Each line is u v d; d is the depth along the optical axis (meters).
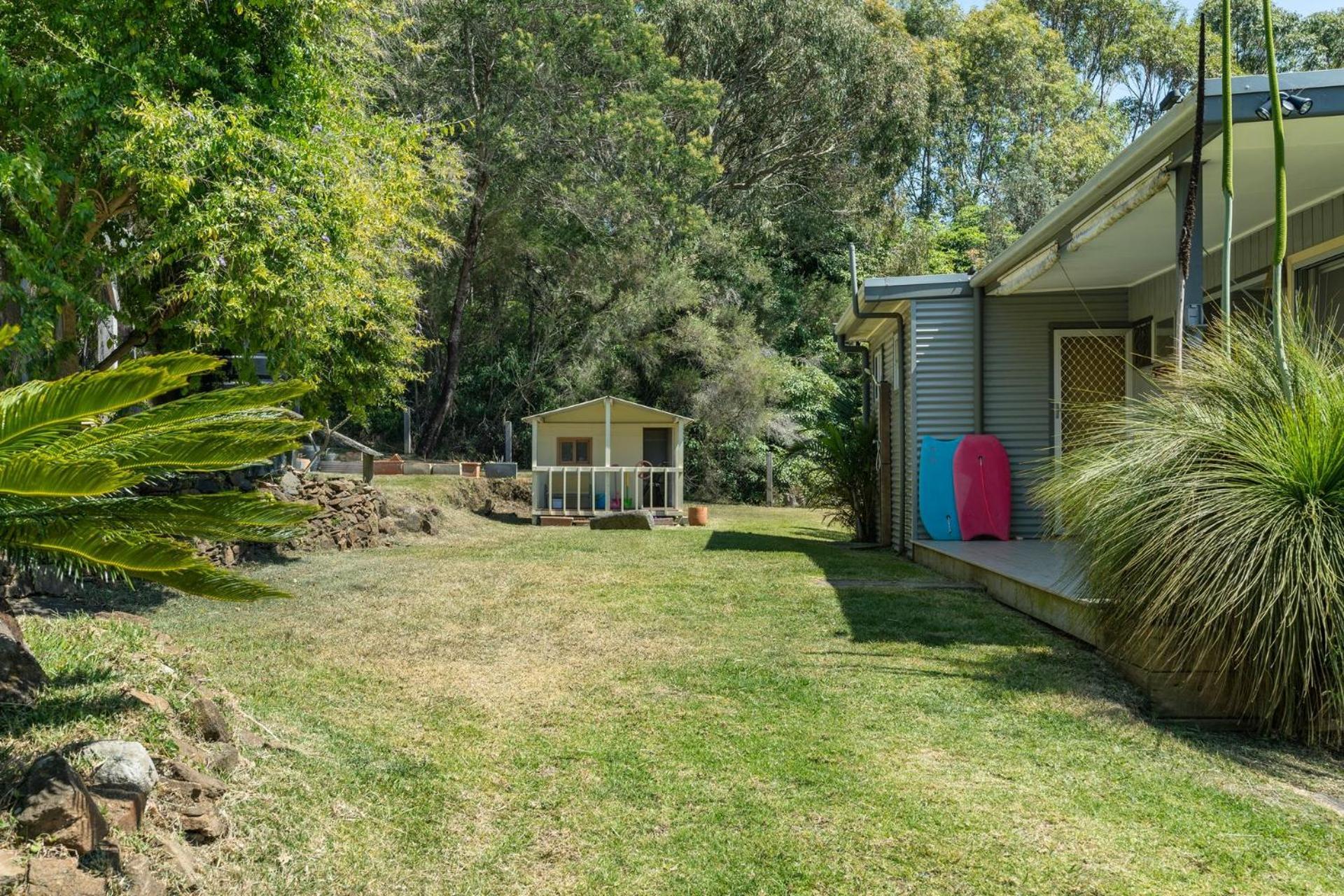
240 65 7.57
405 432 20.06
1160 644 4.36
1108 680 4.90
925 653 5.59
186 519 2.89
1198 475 4.29
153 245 6.98
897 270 28.23
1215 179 6.29
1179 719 4.32
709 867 2.89
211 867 2.60
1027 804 3.38
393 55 18.98
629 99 24.88
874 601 7.38
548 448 17.03
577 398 24.56
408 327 11.48
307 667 5.19
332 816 3.12
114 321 10.03
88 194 7.36
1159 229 7.46
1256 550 3.97
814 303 28.45
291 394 3.18
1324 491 4.14
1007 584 7.11
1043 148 33.81
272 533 3.05
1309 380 4.47
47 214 6.80
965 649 5.69
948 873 2.86
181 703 3.45
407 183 9.34
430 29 22.42
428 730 4.14
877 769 3.71
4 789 2.46
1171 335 8.97
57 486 2.54
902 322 11.40
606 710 4.50
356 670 5.18
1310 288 7.08
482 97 24.17
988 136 39.97
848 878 2.82
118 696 3.28
